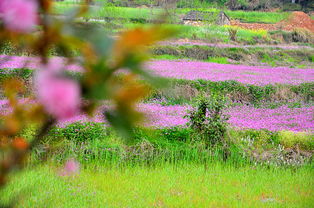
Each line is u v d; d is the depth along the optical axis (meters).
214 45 39.91
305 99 23.14
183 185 9.03
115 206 7.29
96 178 9.05
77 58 0.71
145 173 9.73
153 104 17.53
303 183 9.61
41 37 0.70
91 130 11.40
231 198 8.27
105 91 0.69
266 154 11.69
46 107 0.68
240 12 85.06
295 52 44.66
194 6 80.31
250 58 40.25
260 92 22.83
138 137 10.99
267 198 8.48
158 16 0.71
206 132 12.05
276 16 82.19
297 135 13.01
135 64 0.70
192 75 23.95
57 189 7.80
